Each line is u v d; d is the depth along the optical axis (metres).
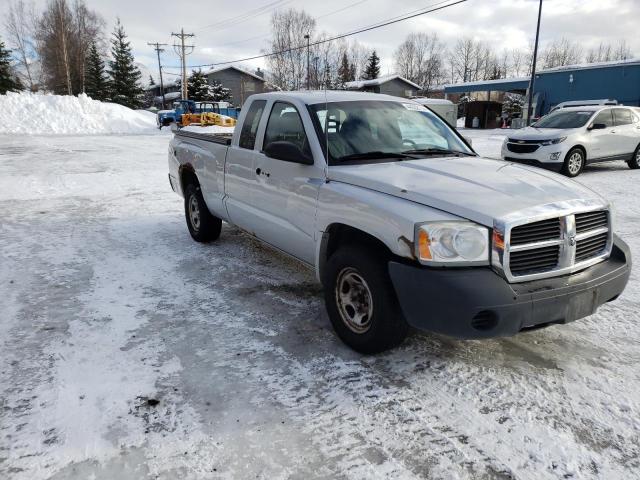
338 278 3.44
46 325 3.79
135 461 2.36
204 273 5.02
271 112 4.48
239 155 4.77
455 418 2.71
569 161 11.45
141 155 16.59
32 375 3.08
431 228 2.78
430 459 2.40
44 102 32.94
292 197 3.94
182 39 54.16
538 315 2.82
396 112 4.42
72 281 4.75
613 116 12.30
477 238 2.76
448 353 3.41
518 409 2.79
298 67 62.16
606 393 2.94
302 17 60.34
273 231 4.32
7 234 6.45
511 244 2.79
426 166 3.61
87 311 4.05
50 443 2.47
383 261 3.12
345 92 4.60
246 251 5.81
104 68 63.59
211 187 5.44
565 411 2.77
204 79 62.97
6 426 2.59
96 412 2.72
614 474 2.30
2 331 3.67
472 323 2.74
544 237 2.91
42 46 61.47
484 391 2.96
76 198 8.96
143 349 3.42
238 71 71.94
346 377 3.11
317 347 3.48
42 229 6.74
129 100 63.19
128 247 5.93
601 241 3.28
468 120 39.12
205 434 2.56
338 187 3.45
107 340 3.55
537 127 12.74
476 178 3.31
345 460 2.39
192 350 3.42
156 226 6.99
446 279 2.72
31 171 12.21
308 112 4.00
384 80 62.38
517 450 2.46
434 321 2.79
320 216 3.59
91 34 61.44
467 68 91.38
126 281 4.77
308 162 3.74
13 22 62.75
